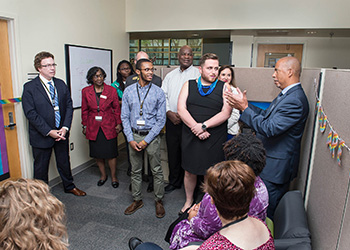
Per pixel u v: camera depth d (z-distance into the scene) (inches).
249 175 34.6
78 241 85.9
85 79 146.3
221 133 89.4
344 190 44.9
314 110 73.3
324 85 65.3
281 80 73.1
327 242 51.4
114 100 124.0
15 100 105.1
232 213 35.0
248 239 33.7
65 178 116.2
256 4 170.1
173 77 114.5
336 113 53.4
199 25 178.5
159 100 96.4
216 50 244.4
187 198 102.9
